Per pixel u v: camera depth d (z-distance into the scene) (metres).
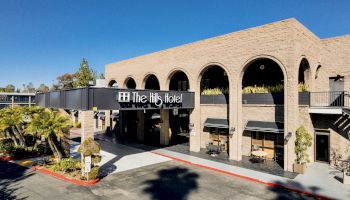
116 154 25.59
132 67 34.69
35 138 25.73
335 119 21.17
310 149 21.92
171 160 23.33
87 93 18.28
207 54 25.27
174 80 35.88
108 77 39.56
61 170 19.23
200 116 27.77
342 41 23.31
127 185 16.77
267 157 23.31
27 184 16.80
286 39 19.44
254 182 17.42
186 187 16.45
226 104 25.36
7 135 28.66
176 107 24.78
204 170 20.17
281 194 15.32
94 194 15.19
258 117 22.77
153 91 22.58
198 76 26.31
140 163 22.20
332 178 17.91
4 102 55.47
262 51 20.92
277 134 22.67
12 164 21.80
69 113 29.45
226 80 29.92
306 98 20.84
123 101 20.06
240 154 22.86
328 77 24.19
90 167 17.09
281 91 21.69
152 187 16.42
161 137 30.53
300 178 17.91
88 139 17.56
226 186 16.66
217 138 27.17
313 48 22.70
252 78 28.33
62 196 14.83
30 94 58.19
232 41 23.14
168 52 29.31
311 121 21.94
